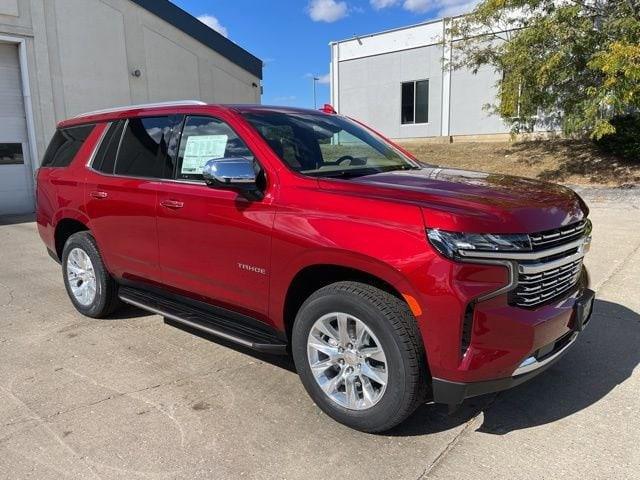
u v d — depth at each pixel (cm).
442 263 264
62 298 584
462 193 305
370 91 2494
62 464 283
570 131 1402
